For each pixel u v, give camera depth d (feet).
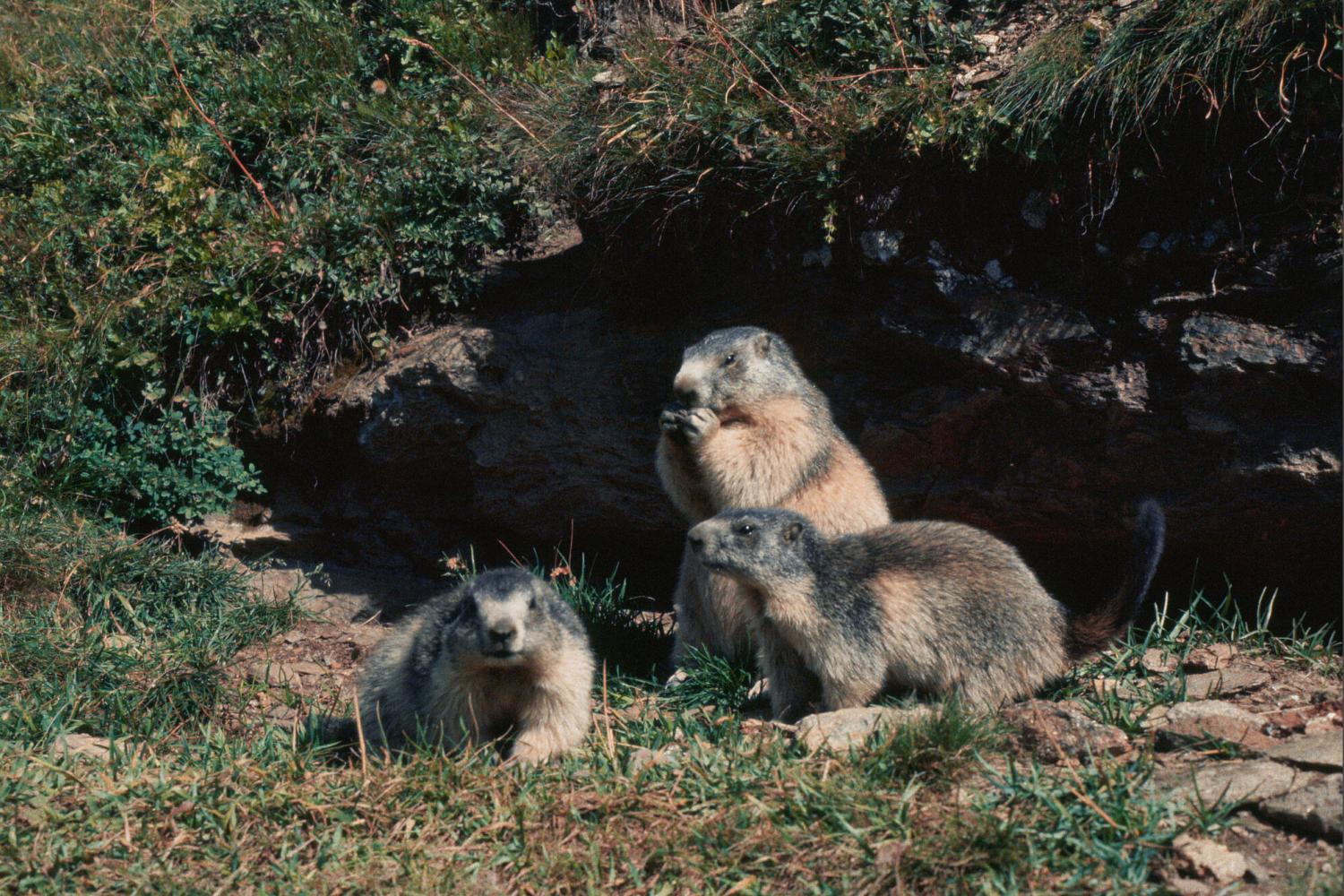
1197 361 25.94
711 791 19.21
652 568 34.65
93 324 34.83
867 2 29.73
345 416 34.83
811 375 30.66
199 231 36.22
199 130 38.83
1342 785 17.47
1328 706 21.35
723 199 30.83
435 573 35.06
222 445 35.12
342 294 35.04
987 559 23.30
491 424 33.45
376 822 19.43
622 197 31.71
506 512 33.76
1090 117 26.76
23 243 36.19
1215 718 20.24
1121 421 26.73
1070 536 28.48
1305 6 24.53
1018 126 26.78
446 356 33.78
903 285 28.91
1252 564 27.27
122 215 36.45
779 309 31.14
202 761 22.04
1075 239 27.43
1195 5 25.80
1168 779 18.80
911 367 29.45
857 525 27.20
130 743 23.89
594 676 27.55
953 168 27.99
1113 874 16.47
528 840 18.62
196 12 43.86
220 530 35.29
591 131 32.53
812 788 18.72
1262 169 25.80
